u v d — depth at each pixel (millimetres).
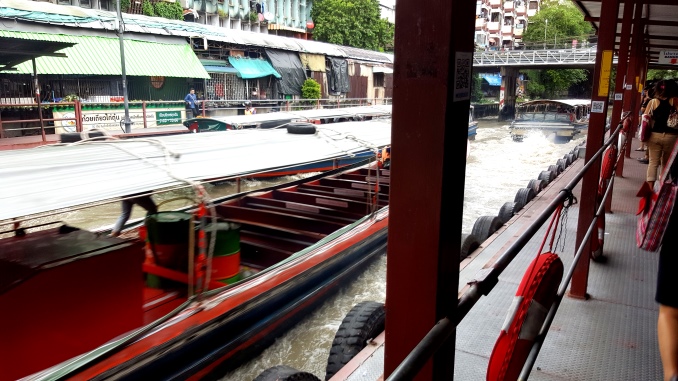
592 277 4770
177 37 22078
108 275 3861
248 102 23812
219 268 5398
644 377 3229
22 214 3299
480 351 3562
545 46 53062
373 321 4336
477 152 21891
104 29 18938
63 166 4383
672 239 1274
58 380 3416
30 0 17969
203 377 4590
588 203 4215
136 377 3902
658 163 7133
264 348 5352
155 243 5172
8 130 14602
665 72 55750
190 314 4449
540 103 24250
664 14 11000
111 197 3805
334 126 11406
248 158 6094
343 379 3326
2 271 3471
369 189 8023
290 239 7094
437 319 1560
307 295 5875
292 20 36312
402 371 1053
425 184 1495
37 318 3445
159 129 18203
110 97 19094
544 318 2170
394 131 1522
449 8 1373
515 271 5047
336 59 32969
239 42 25422
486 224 6891
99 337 3836
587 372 3273
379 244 7578
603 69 4457
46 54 14078
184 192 9555
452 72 1419
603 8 4691
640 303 4238
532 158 20188
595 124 4191
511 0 80875
